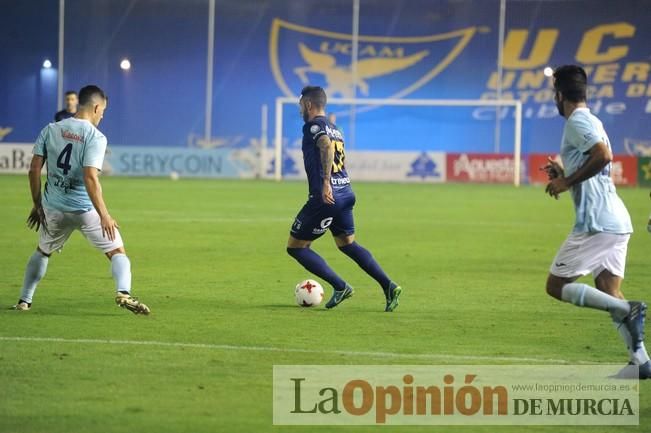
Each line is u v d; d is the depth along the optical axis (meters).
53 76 141.38
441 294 34.78
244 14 145.75
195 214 69.19
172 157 129.12
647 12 143.12
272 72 144.50
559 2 144.75
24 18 141.88
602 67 142.38
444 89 144.25
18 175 118.69
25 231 54.50
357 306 31.72
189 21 144.38
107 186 102.12
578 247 22.16
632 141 139.00
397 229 61.03
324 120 30.02
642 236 58.69
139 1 143.25
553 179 22.12
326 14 146.75
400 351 24.38
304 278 38.50
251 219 65.94
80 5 141.88
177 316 29.11
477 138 142.38
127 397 19.52
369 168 128.25
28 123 141.00
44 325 27.14
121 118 142.50
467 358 23.64
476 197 95.06
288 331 26.94
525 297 34.22
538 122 141.38
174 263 42.62
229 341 25.31
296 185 112.19
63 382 20.61
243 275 39.09
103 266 40.84
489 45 144.62
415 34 146.00
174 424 17.80
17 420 17.84
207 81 139.38
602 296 21.64
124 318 28.61
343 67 145.12
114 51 142.62
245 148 132.12
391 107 144.25
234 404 19.22
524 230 61.56
